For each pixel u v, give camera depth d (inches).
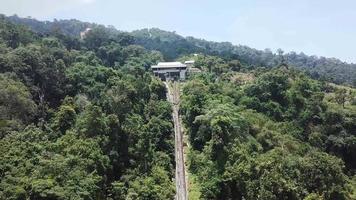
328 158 4626.0
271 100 7559.1
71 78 7431.1
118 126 5324.8
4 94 5595.5
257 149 5753.0
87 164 4488.2
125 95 6146.7
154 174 5182.1
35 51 7229.3
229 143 5260.8
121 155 5246.1
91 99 7140.8
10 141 4680.1
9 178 3890.3
